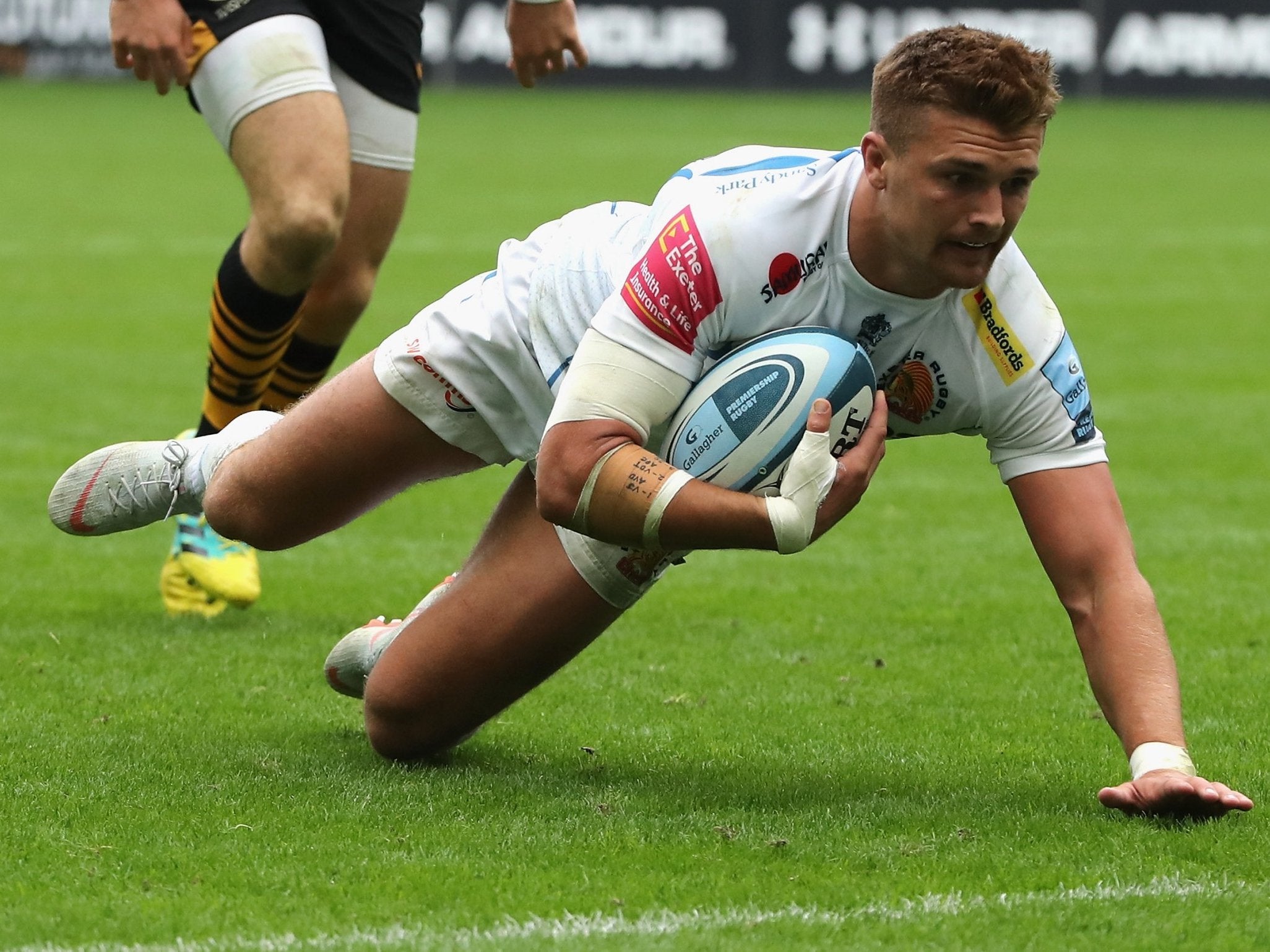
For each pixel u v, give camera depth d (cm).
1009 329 1282
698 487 1222
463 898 1099
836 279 1251
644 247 1259
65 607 2011
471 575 1395
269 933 1041
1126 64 11281
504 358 1374
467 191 6644
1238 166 8306
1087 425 1317
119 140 8344
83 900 1091
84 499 1596
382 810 1288
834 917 1070
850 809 1309
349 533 2453
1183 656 1858
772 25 11262
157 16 1777
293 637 1892
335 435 1409
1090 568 1311
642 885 1126
